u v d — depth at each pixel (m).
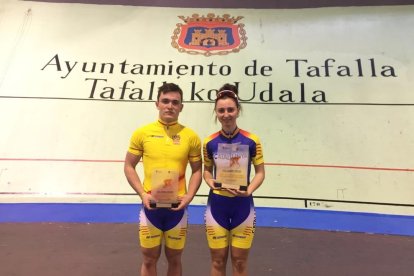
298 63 6.17
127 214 4.38
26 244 3.68
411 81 5.74
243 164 2.44
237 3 7.08
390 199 4.47
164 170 2.36
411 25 6.49
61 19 6.86
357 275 3.21
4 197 4.54
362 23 6.64
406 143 5.03
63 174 4.86
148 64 6.20
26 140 5.19
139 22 6.83
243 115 5.55
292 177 4.80
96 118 5.50
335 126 5.34
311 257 3.49
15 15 6.88
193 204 4.50
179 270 2.58
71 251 3.56
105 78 6.00
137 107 5.65
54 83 5.91
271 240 3.83
